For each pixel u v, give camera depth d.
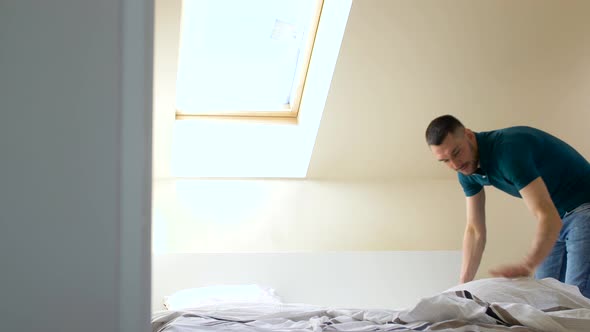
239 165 3.62
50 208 0.41
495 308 1.37
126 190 0.42
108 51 0.41
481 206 2.49
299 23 3.42
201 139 3.63
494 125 3.69
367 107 3.40
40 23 0.41
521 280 1.62
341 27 3.03
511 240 3.83
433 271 3.35
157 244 3.42
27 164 0.41
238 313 1.66
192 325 1.47
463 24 3.11
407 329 1.35
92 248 0.41
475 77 3.39
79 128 0.41
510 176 2.12
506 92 3.50
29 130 0.41
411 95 3.39
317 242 3.62
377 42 3.10
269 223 3.59
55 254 0.41
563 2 3.11
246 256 3.16
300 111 3.69
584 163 2.27
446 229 3.79
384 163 3.72
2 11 0.41
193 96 3.65
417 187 3.82
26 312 0.41
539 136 2.22
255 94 3.71
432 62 3.26
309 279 3.21
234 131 3.68
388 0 2.93
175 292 3.07
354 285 3.25
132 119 0.42
